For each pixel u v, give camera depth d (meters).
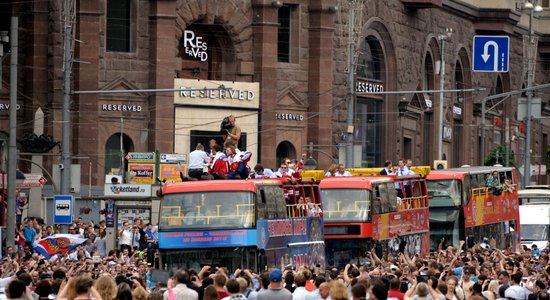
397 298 51.03
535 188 139.25
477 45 127.88
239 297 47.00
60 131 131.75
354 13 134.25
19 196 107.69
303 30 149.75
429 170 100.50
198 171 77.69
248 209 72.38
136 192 102.81
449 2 179.50
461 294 59.94
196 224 72.25
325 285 50.22
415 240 96.31
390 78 163.62
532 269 74.75
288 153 149.12
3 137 131.38
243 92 143.88
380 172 97.25
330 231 86.56
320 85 149.75
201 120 140.62
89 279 42.16
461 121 189.38
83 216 124.44
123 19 136.50
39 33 131.38
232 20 143.75
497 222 113.00
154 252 74.06
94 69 133.12
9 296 43.88
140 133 137.12
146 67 137.75
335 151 151.12
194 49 142.38
